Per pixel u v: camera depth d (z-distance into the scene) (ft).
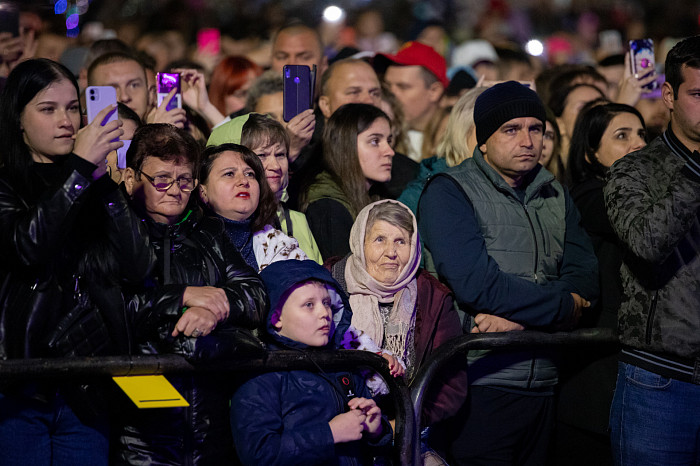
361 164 29.55
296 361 21.94
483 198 27.22
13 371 18.92
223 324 21.35
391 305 25.75
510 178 27.96
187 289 21.02
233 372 21.53
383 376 23.32
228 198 23.82
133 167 22.13
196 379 21.34
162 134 22.39
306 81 30.60
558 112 42.04
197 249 22.29
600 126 32.14
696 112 24.68
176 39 64.03
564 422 29.40
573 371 29.32
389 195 32.30
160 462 21.11
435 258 26.96
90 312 21.01
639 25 82.53
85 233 21.35
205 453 21.38
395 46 80.84
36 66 21.36
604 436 29.14
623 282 26.02
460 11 85.76
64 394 20.89
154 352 21.57
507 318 26.45
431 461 25.35
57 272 20.97
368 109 29.89
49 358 19.57
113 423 21.77
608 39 73.97
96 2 63.52
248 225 24.44
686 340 24.58
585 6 86.48
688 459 25.35
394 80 46.34
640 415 25.50
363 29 81.20
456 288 26.48
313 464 21.13
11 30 35.50
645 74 39.83
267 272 22.84
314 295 22.53
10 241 19.88
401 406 23.34
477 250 26.48
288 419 21.67
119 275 21.24
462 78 46.26
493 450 26.73
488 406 26.76
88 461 20.99
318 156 31.48
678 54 25.02
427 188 27.73
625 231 24.59
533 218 27.61
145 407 19.43
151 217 22.16
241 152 24.36
